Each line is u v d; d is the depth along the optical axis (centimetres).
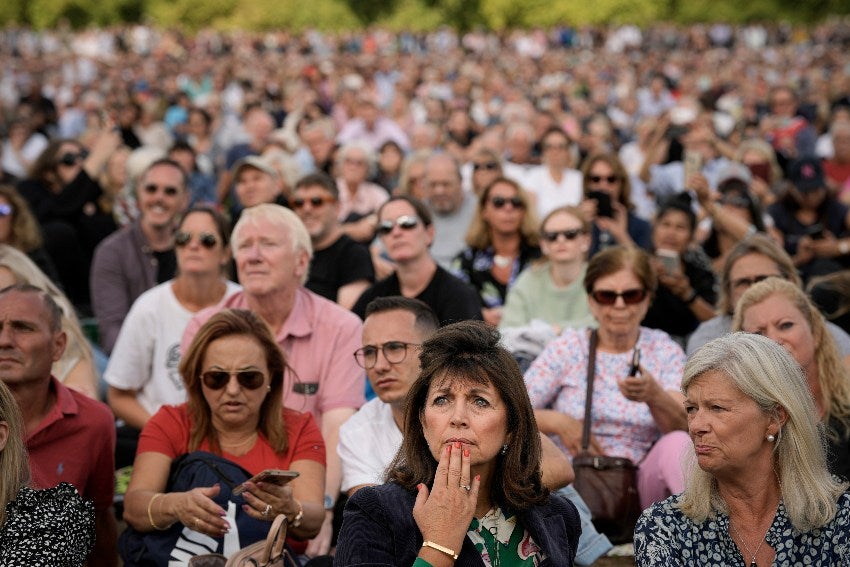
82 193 2183
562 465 1030
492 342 833
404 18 11356
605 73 7125
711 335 1443
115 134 2242
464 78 5872
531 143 3008
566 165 2708
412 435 830
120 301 1794
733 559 840
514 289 1691
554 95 5516
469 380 810
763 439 836
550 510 841
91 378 1323
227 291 1453
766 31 10744
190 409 1116
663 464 1183
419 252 1551
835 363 1177
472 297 1556
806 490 827
